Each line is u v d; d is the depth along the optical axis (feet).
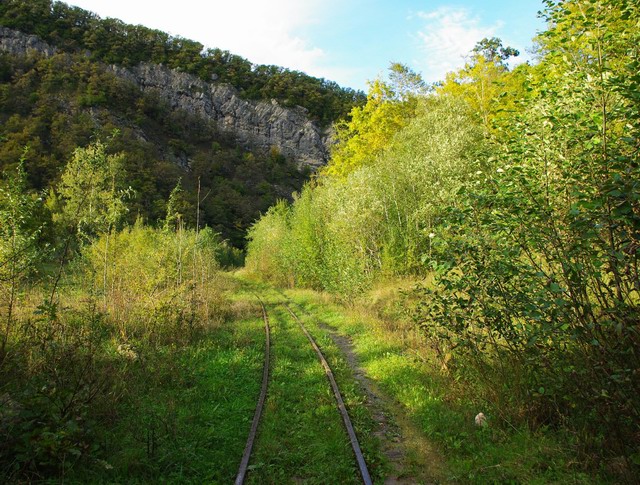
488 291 18.76
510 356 20.94
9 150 157.38
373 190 71.97
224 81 524.52
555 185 17.71
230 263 206.69
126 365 25.22
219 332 41.42
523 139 18.48
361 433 19.60
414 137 84.33
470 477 15.01
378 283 64.28
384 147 103.76
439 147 66.80
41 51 375.25
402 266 64.54
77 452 14.05
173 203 49.32
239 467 16.08
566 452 15.56
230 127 476.54
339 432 19.49
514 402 19.34
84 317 27.81
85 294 37.96
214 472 15.94
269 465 16.49
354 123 114.42
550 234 16.44
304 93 526.98
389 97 112.27
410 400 23.32
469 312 20.38
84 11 471.62
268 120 492.95
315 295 76.18
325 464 16.65
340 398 23.85
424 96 110.32
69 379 19.81
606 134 16.01
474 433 18.44
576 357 17.16
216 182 304.50
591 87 16.56
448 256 19.97
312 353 35.09
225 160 360.07
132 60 478.59
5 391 17.24
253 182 349.00
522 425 18.02
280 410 22.31
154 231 64.34
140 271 45.68
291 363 32.19
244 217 261.24
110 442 16.96
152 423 18.72
